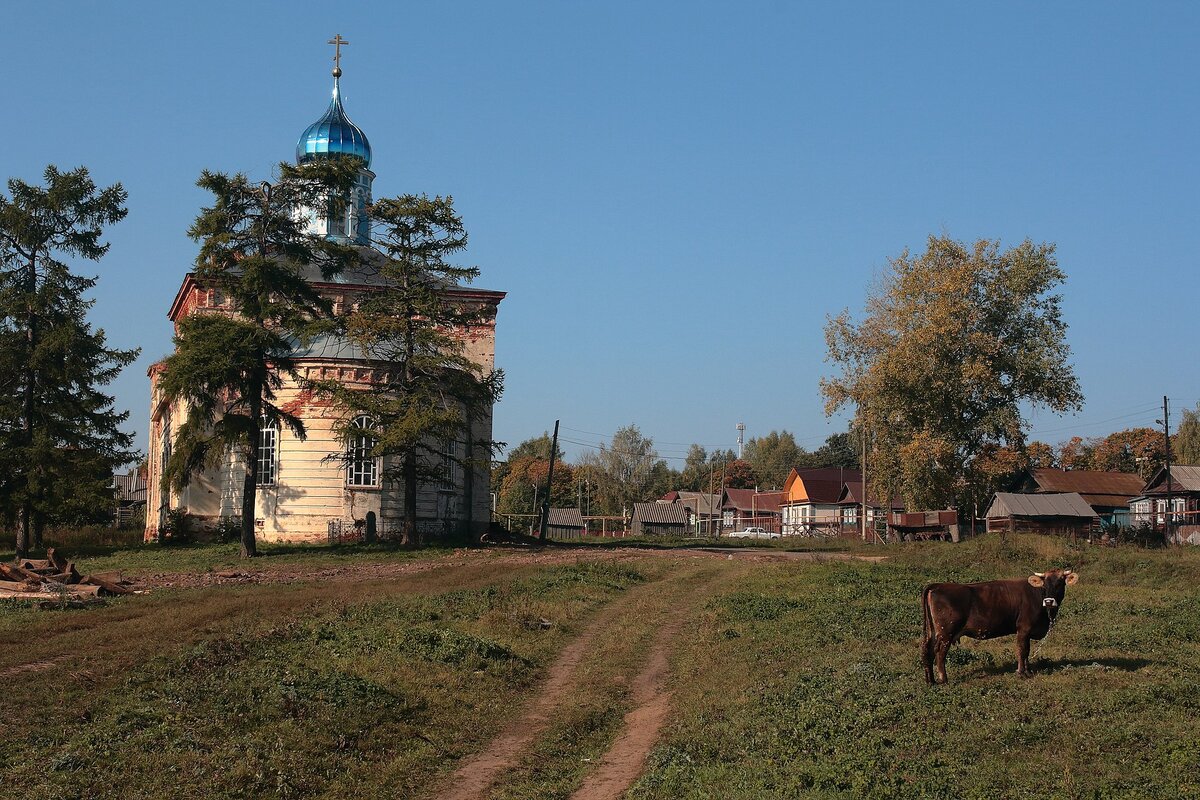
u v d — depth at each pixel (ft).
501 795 45.96
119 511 258.98
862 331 206.39
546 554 148.56
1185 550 154.10
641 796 43.55
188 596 96.94
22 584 97.04
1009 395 199.00
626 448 415.03
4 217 161.17
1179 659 59.47
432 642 72.43
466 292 193.06
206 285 145.79
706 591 106.22
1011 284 196.85
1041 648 63.87
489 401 158.30
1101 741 43.29
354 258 153.58
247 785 45.01
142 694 57.36
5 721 52.21
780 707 53.16
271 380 148.56
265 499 164.66
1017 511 204.13
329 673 62.18
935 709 49.16
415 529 155.94
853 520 304.50
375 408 148.87
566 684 68.28
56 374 161.48
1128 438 364.79
